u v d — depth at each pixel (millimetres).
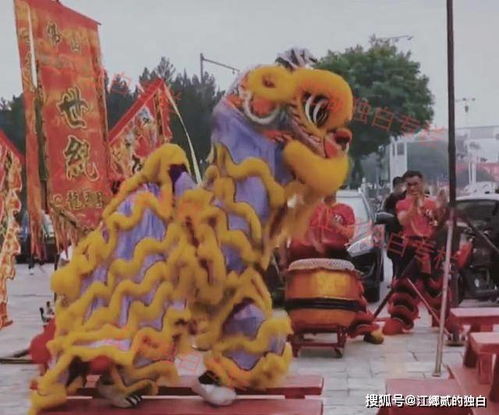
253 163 4406
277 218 4535
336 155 4504
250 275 4469
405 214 9273
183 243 4406
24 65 5117
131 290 4340
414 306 9477
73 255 4520
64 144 5395
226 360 4473
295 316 8211
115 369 4391
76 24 5676
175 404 4555
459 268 9969
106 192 5855
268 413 4379
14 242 9938
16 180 9750
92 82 5855
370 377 7477
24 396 7004
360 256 12008
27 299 14422
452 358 8102
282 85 4395
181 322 4402
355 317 8719
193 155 5211
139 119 8891
